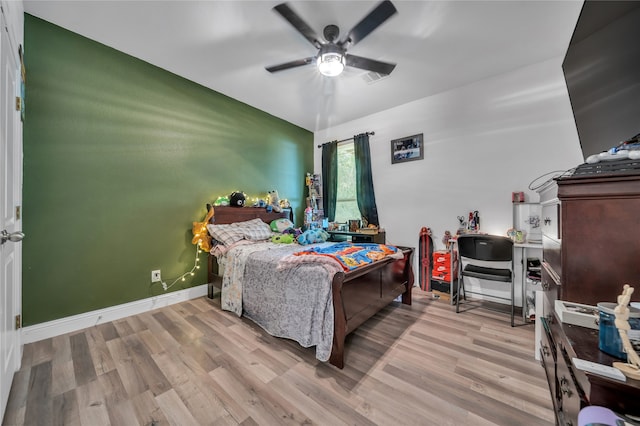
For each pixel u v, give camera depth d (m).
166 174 2.69
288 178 4.15
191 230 2.90
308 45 2.28
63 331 2.03
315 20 1.96
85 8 1.86
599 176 0.98
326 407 1.27
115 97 2.34
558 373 1.11
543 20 1.95
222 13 1.90
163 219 2.66
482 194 2.85
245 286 2.31
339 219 4.32
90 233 2.20
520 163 2.62
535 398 1.32
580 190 1.03
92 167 2.21
